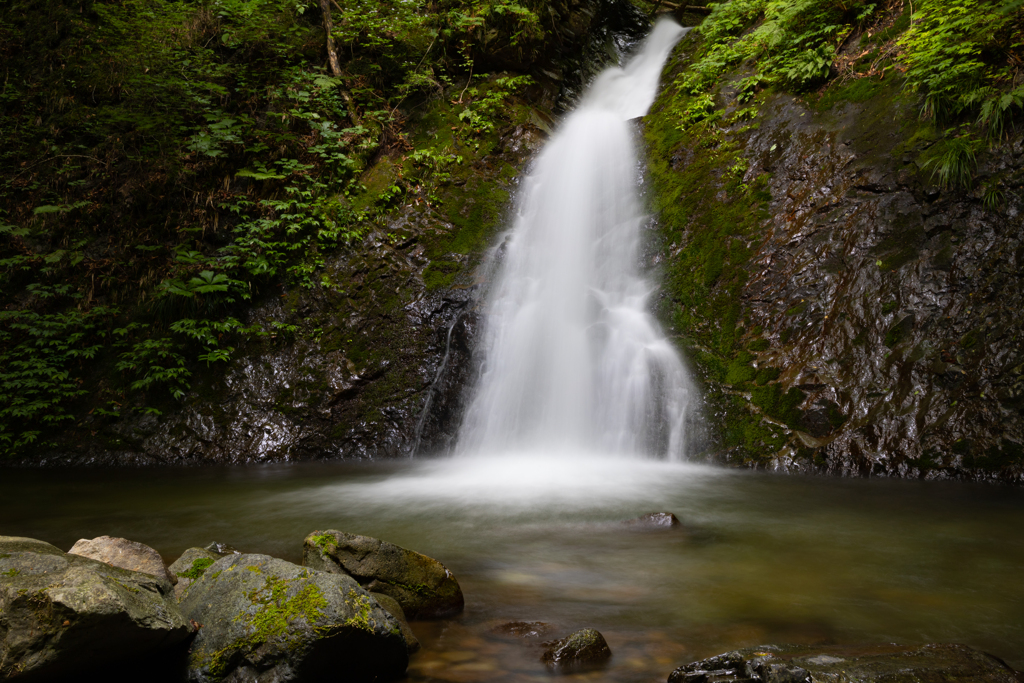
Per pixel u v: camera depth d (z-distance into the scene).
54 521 5.18
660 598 3.36
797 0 10.78
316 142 11.05
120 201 10.44
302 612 2.37
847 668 2.23
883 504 5.57
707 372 8.22
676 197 10.18
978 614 3.11
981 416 6.63
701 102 11.12
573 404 8.69
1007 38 8.24
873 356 7.46
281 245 9.88
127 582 2.41
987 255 7.29
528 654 2.70
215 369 9.12
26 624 2.14
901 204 8.16
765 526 4.90
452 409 8.97
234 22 11.97
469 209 10.70
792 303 8.22
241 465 8.34
